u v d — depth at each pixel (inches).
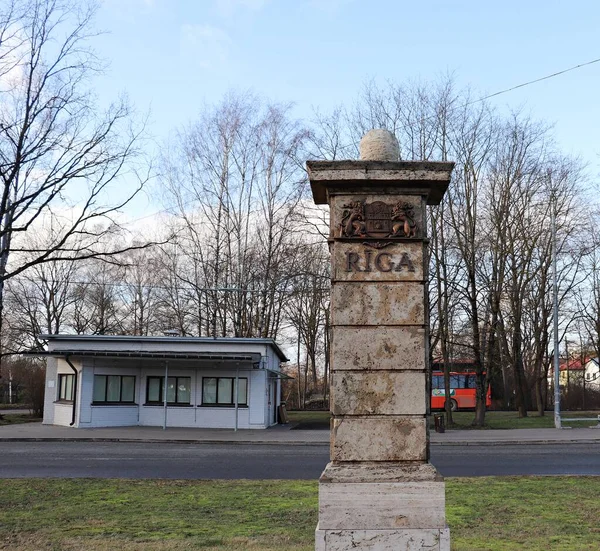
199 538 314.7
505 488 472.1
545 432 1087.6
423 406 226.5
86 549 290.2
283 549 287.9
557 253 1492.4
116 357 1107.3
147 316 2162.9
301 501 420.5
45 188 521.0
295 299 1972.2
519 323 1537.9
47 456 711.7
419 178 234.2
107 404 1132.5
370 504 218.1
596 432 1078.4
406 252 234.7
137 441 926.4
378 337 230.5
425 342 230.2
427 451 224.7
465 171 1286.9
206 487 480.4
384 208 237.5
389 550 214.5
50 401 1196.5
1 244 604.4
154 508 396.2
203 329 1732.3
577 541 309.0
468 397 1795.0
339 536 215.8
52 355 1095.6
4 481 504.7
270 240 1515.7
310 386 2522.1
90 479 520.4
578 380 2303.2
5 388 2219.5
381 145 244.5
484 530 335.6
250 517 369.4
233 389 1163.9
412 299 232.1
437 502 217.0
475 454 756.0
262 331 1498.5
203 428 1148.5
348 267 234.5
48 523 351.6
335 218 238.1
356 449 225.3
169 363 1170.0
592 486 481.7
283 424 1309.1
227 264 1549.0
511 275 1531.7
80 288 2014.0
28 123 487.2
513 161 1344.7
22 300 2011.6
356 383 228.7
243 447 862.5
